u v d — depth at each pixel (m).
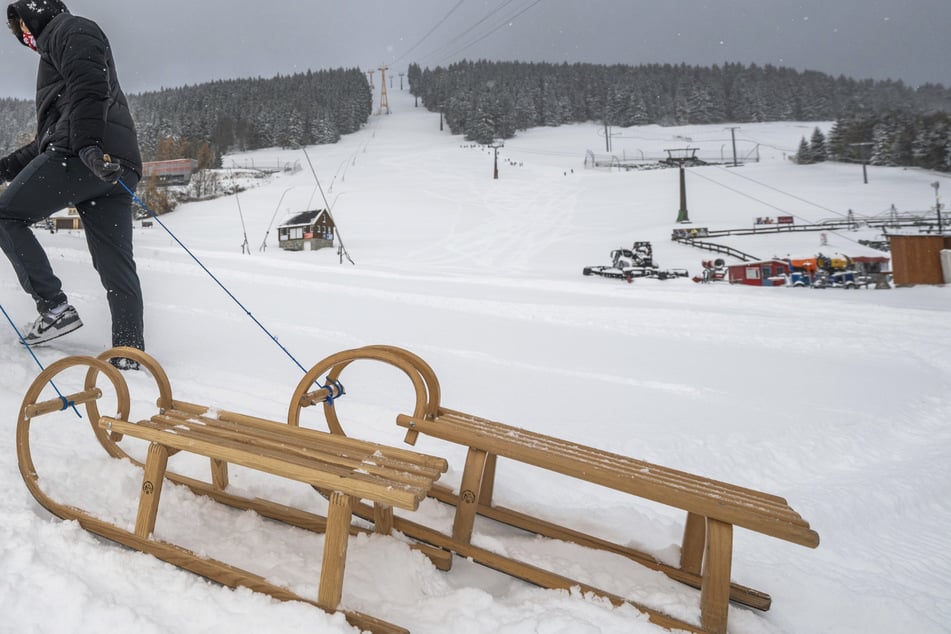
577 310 12.88
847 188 59.81
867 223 41.72
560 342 9.48
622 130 143.00
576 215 50.53
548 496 3.21
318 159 102.38
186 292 11.55
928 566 3.09
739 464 4.49
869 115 80.31
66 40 3.87
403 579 2.10
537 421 5.04
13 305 6.36
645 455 4.39
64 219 38.12
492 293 15.53
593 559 2.37
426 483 1.75
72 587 1.83
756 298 15.97
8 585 1.83
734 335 10.75
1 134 119.69
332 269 18.97
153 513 2.12
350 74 168.25
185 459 2.96
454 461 3.49
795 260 23.17
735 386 7.16
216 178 72.31
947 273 21.06
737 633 2.06
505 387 6.34
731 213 50.09
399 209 53.53
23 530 2.12
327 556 1.78
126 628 1.71
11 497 2.39
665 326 11.41
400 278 17.86
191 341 6.90
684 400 6.31
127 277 4.59
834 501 3.85
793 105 155.75
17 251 4.30
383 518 2.34
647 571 2.31
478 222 47.28
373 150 111.62
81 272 11.09
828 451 5.02
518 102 147.75
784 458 4.73
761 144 120.69
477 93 136.38
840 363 8.88
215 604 1.83
